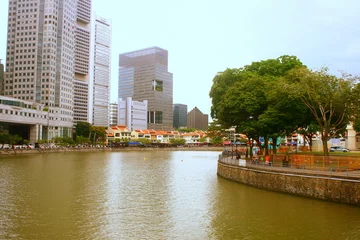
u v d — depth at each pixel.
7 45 177.50
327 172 34.75
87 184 46.84
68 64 187.38
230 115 52.66
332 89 41.91
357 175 32.12
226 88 61.91
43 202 35.03
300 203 33.47
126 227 27.00
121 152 143.50
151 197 38.31
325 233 25.09
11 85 176.00
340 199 32.41
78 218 29.30
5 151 103.50
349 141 84.19
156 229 26.58
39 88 172.25
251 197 37.12
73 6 193.75
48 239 24.00
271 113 45.66
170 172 63.34
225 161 54.56
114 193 40.50
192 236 25.03
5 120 131.88
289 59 61.59
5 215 29.91
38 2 172.88
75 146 148.75
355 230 25.53
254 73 60.09
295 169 38.50
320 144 89.50
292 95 42.75
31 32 173.00
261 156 50.97
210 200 36.41
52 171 61.31
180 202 35.72
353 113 43.56
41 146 133.50
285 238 24.33
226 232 25.84
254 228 26.66
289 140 133.00
